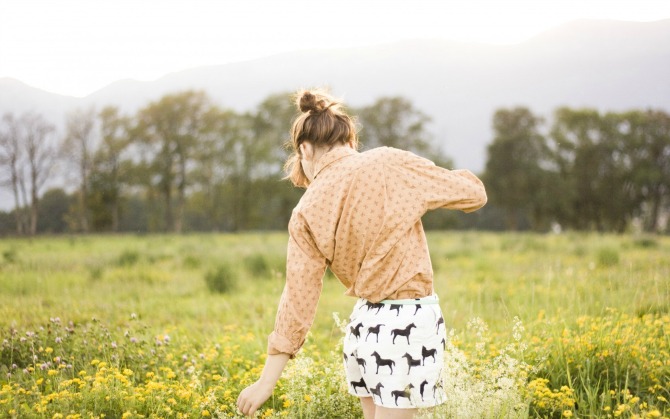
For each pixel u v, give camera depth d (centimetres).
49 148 5238
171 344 493
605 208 5528
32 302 755
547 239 1778
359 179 218
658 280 612
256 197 5634
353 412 323
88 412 317
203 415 325
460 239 2128
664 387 336
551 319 454
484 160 6175
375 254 215
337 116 237
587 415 310
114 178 5834
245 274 1065
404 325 211
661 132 5469
